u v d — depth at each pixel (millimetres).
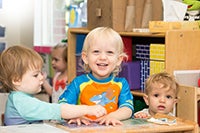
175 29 2580
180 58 2521
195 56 2564
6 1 4184
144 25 2908
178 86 2324
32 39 4281
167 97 2311
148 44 3041
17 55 1875
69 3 4199
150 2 2912
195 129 1688
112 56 1983
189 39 2541
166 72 2406
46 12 4320
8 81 1879
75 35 3297
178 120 1762
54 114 1738
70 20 4156
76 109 1730
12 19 4219
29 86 1878
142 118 1882
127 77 2811
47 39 4336
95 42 1970
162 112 2311
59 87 3561
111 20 2873
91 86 2018
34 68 1882
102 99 1994
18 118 1802
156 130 1607
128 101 1982
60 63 3562
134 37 3029
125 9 2893
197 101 2316
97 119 1764
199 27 2664
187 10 2771
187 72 2506
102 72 1981
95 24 3041
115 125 1671
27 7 4254
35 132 1527
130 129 1585
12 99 1837
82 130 1562
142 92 2705
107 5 2908
